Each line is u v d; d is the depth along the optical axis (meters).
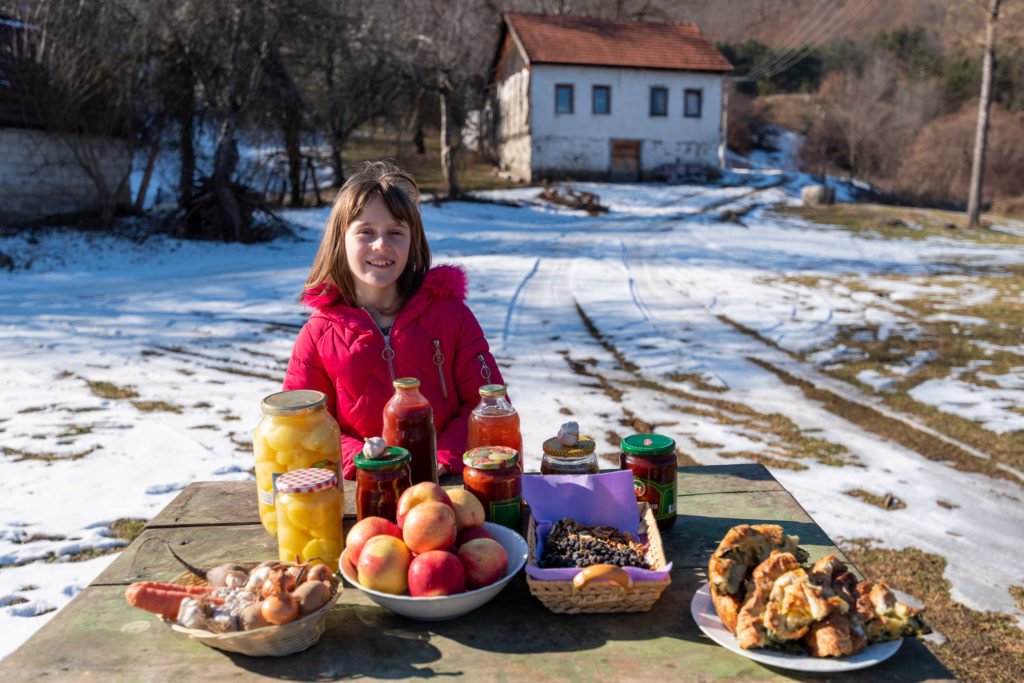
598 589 1.61
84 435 5.84
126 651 1.55
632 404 6.97
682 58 34.16
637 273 14.32
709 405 7.01
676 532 2.05
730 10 67.62
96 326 9.84
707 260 16.19
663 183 33.97
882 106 45.72
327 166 27.44
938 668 1.44
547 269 14.50
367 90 22.89
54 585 3.68
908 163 40.09
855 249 18.70
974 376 8.01
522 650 1.53
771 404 7.07
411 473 2.03
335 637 1.60
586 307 11.21
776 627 1.45
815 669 1.40
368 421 2.53
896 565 4.09
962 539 4.41
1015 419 6.64
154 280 13.42
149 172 19.20
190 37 16.19
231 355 8.54
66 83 15.88
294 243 17.97
